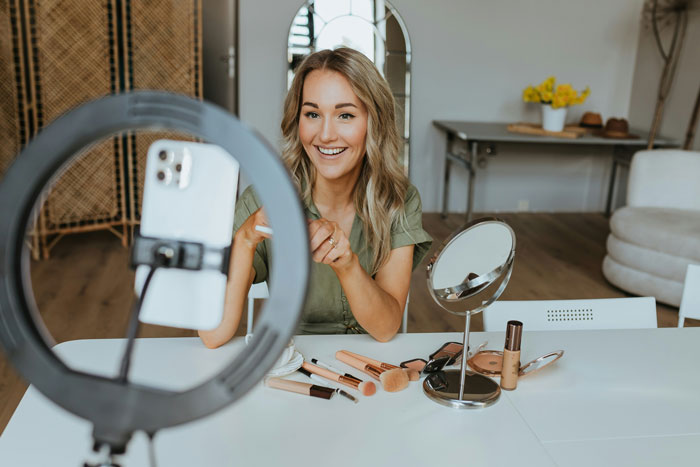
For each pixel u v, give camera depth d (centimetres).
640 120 484
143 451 77
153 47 371
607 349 115
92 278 320
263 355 34
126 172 395
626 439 86
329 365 102
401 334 118
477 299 90
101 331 256
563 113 424
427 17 457
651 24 466
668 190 333
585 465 79
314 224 95
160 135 387
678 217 312
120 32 370
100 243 383
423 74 467
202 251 39
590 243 425
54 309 277
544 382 100
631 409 94
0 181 35
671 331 125
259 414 87
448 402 91
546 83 424
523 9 467
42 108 352
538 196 507
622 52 488
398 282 124
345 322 134
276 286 34
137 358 102
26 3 335
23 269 36
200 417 35
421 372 101
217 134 34
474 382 97
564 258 388
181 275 39
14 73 340
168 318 39
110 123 34
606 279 350
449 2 457
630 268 313
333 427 84
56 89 353
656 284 299
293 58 442
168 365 101
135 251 39
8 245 35
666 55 451
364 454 79
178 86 388
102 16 357
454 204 498
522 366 103
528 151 496
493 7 463
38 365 36
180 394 36
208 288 39
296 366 98
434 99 473
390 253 125
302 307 34
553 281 344
